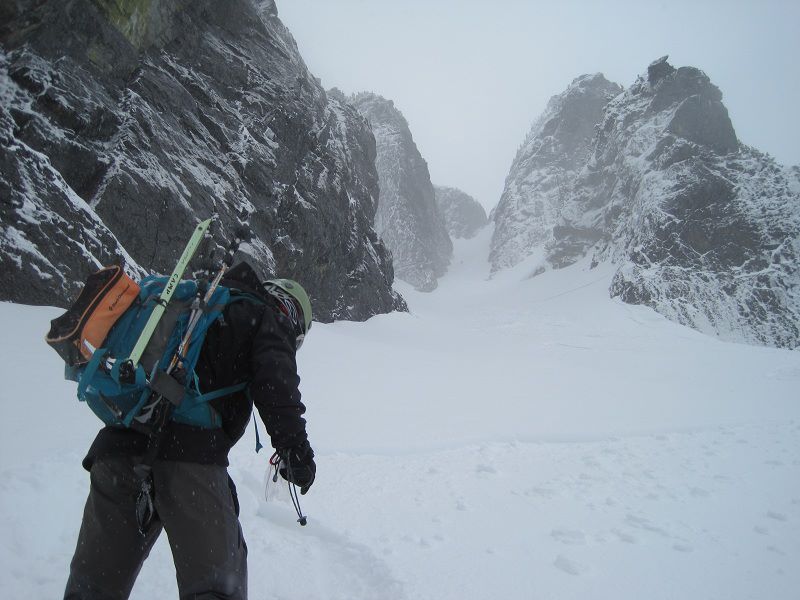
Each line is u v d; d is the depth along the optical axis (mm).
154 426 1664
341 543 3400
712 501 4652
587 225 71625
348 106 35844
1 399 4883
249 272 1890
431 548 3434
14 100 11500
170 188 13781
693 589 3105
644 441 7059
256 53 22562
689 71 65688
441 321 48938
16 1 12031
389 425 7324
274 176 20016
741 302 42625
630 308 44719
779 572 3348
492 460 5691
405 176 94000
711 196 48344
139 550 1751
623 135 67812
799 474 5551
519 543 3604
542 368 19891
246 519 3549
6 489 3018
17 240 8867
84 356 1688
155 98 15703
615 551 3557
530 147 108438
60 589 2545
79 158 12180
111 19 14539
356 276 28422
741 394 14250
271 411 1707
